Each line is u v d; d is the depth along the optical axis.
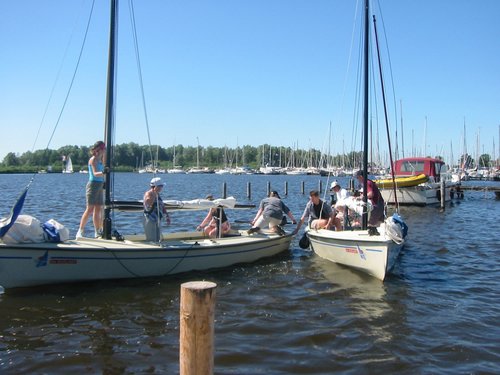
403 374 4.98
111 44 8.70
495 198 33.88
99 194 8.91
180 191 40.62
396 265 10.30
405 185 25.20
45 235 7.75
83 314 6.69
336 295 7.82
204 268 9.23
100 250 7.88
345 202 11.06
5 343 5.68
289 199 32.56
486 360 5.34
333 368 5.11
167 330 6.14
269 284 8.45
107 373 4.94
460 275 9.38
